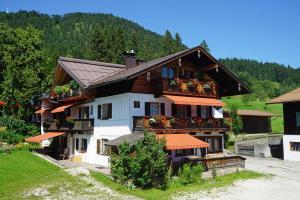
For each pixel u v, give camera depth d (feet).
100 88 112.68
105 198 69.36
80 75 116.26
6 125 152.46
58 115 144.25
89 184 79.77
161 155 80.18
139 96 100.94
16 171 95.40
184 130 102.78
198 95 109.81
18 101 162.81
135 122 97.66
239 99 382.63
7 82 164.86
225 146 167.63
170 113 108.06
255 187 81.66
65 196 70.74
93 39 280.10
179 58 101.04
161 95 101.30
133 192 74.33
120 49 284.41
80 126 118.21
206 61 110.93
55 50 362.12
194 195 73.00
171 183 81.46
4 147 129.18
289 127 135.74
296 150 132.77
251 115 221.46
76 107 128.98
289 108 136.15
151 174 79.05
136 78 100.78
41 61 180.45
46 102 155.63
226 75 116.67
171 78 103.76
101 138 110.32
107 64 133.28
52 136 123.95
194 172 85.61
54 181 82.58
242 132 214.90
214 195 73.31
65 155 127.54
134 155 79.10
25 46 176.96
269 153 146.20
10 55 172.65
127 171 79.41
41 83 174.70
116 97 104.58
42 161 111.86
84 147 120.88
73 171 90.99
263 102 379.96
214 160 98.58
